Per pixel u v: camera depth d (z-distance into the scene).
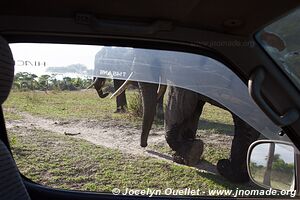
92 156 2.60
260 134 2.47
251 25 2.26
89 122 2.55
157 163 2.62
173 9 2.20
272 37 2.30
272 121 2.37
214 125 2.56
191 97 2.53
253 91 2.33
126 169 2.61
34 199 2.57
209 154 2.59
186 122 2.56
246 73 2.37
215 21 2.28
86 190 2.61
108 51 2.41
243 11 2.17
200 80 2.49
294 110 2.33
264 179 2.50
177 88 2.53
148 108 2.54
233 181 2.56
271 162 2.47
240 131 2.52
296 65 2.30
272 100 2.35
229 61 2.38
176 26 2.34
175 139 2.59
